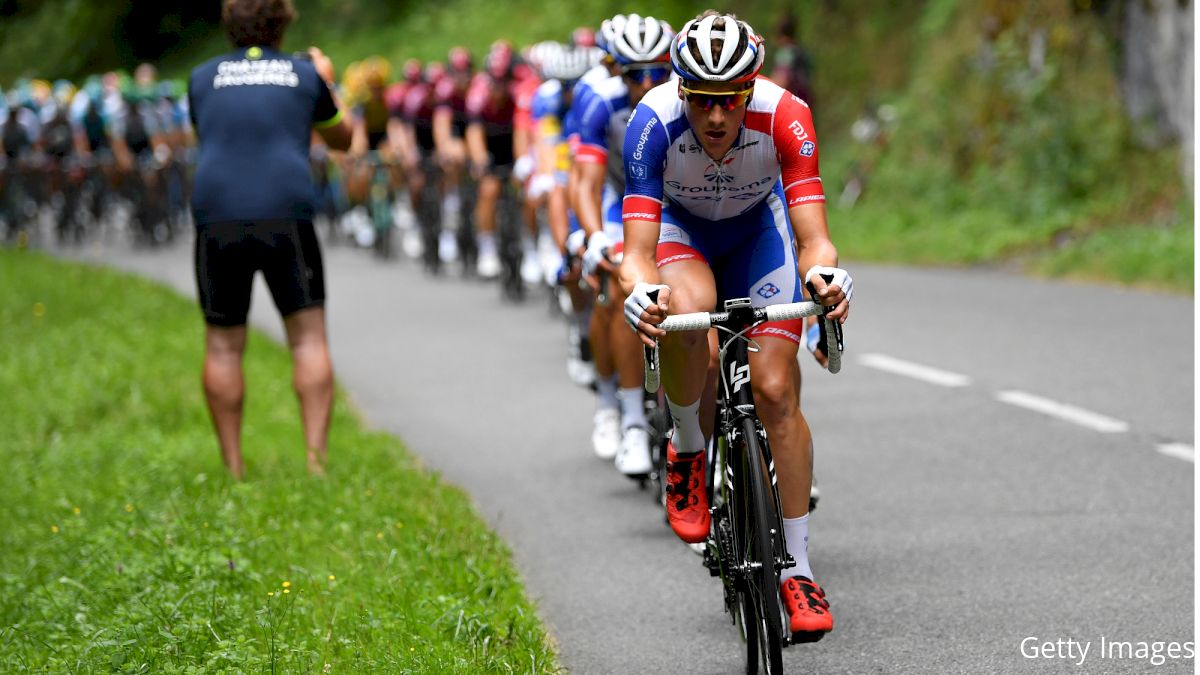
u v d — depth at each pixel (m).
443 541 19.56
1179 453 24.38
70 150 71.44
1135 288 43.88
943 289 45.84
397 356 38.19
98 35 145.88
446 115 54.94
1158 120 53.94
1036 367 32.28
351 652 15.47
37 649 16.31
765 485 14.21
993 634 16.62
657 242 15.70
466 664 14.95
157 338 38.62
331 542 19.72
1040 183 56.16
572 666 16.30
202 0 146.25
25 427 29.16
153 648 15.54
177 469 24.02
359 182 66.25
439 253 56.00
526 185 45.16
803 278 14.99
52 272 53.84
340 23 122.81
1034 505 21.83
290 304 23.64
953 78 65.69
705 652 16.52
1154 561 18.97
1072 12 59.03
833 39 76.62
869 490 23.16
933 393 30.19
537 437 28.22
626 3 96.31
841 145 72.69
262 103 23.03
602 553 20.56
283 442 26.47
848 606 17.81
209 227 23.11
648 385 14.43
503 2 112.06
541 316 44.38
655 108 15.41
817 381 32.19
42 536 21.34
